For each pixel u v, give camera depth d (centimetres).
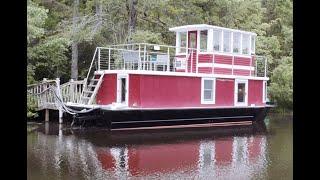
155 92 2103
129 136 1900
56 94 2239
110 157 1465
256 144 1786
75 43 2736
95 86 2144
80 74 3041
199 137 1942
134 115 2005
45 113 2384
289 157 1512
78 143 1709
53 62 2711
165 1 2808
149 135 1944
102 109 1947
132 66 2322
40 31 2159
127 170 1288
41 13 2186
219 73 2342
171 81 2158
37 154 1484
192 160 1446
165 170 1298
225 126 2367
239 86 2461
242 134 2078
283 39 3525
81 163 1361
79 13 2925
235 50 2427
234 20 3122
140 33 2712
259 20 3303
